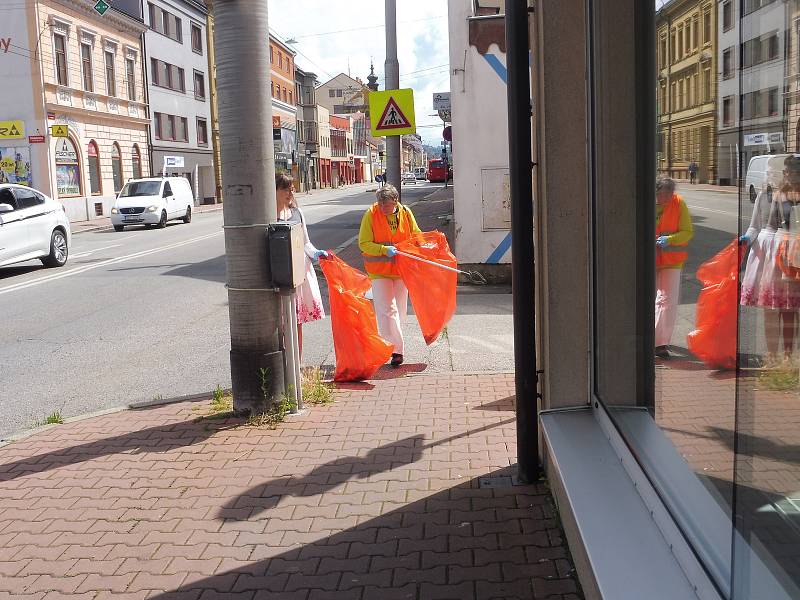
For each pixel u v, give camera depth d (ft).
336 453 16.57
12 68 111.55
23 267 57.36
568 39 13.12
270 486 14.99
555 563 11.56
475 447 16.56
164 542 12.94
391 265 23.77
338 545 12.52
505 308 33.35
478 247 39.24
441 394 20.77
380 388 21.63
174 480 15.53
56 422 19.89
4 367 27.25
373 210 23.66
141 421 19.43
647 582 8.44
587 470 11.39
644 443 10.59
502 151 38.29
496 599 10.75
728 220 7.59
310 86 307.99
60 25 116.47
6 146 112.57
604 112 12.35
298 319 22.56
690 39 8.78
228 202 18.57
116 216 95.14
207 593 11.32
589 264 13.48
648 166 10.57
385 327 23.99
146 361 27.37
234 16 17.79
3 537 13.39
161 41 154.81
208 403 20.75
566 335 13.71
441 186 236.84
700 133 8.50
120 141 136.87
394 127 45.55
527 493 14.02
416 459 16.02
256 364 19.01
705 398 8.46
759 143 6.43
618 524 9.78
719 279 7.98
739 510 6.74
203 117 178.70
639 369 10.98
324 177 324.39
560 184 13.41
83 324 34.60
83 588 11.63
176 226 101.24
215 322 34.04
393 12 49.03
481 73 37.76
